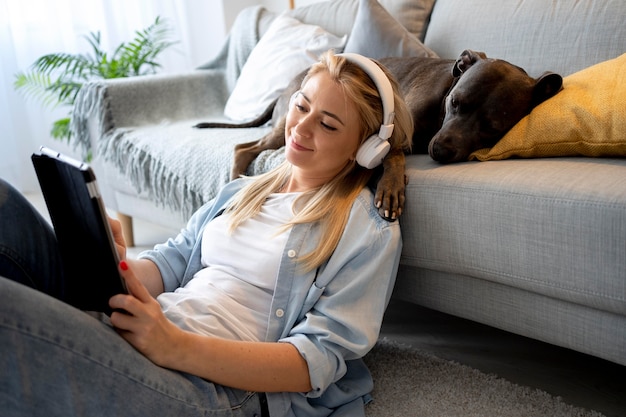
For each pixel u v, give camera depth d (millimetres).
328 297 1145
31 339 814
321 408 1190
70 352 844
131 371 900
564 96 1357
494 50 1882
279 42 2562
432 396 1342
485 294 1325
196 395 980
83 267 985
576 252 1113
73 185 874
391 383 1398
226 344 1021
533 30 1797
